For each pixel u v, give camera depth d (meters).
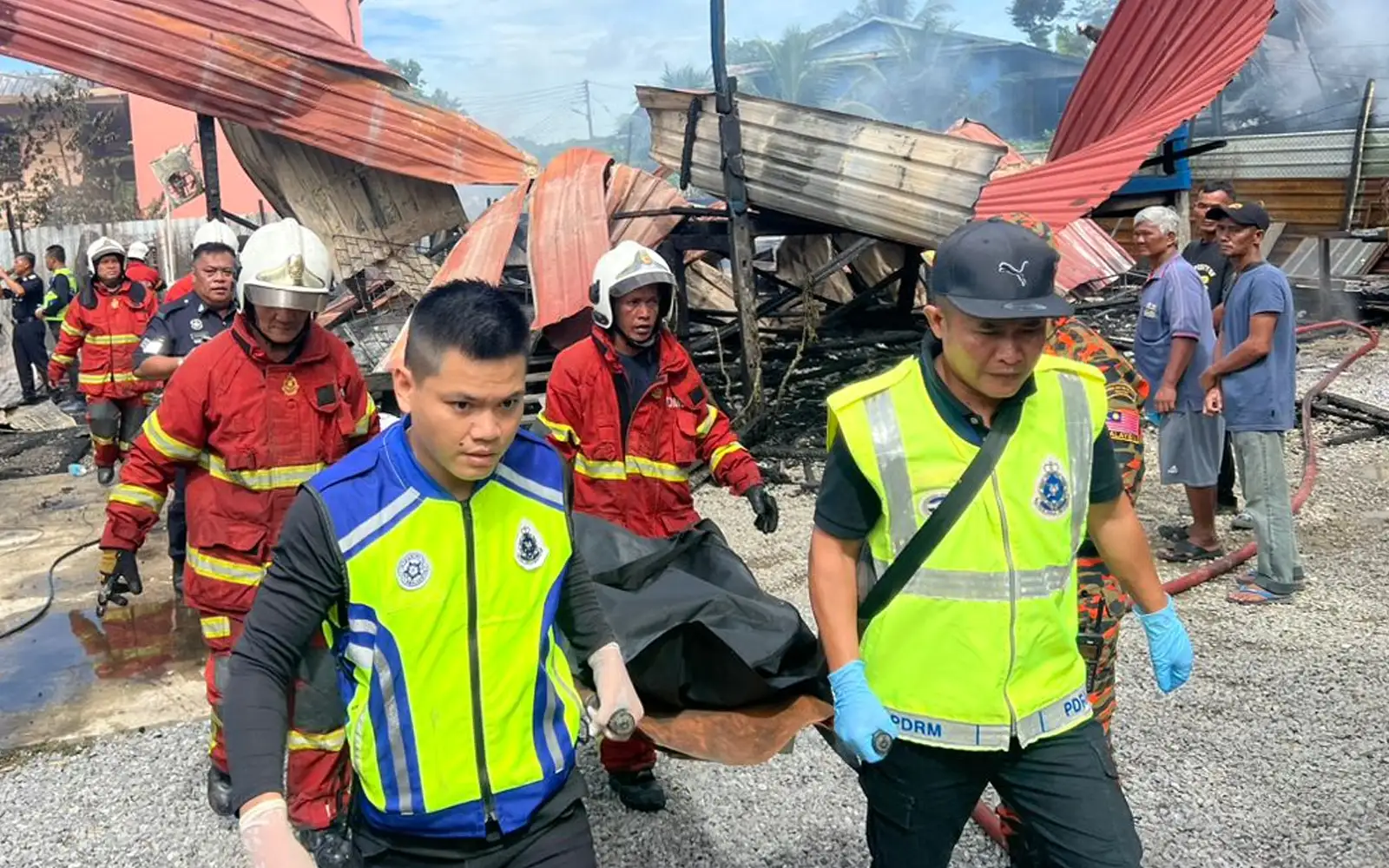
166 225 16.30
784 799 3.58
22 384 13.85
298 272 3.20
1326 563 5.67
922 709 2.17
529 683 1.93
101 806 3.79
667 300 3.91
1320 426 8.70
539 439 2.01
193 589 3.44
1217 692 4.24
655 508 3.94
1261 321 4.92
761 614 2.80
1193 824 3.34
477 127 9.53
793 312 11.27
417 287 9.78
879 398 2.13
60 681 4.93
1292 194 17.14
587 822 2.06
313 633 1.84
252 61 8.85
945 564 2.12
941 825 2.27
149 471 3.40
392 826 1.91
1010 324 1.95
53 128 28.30
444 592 1.84
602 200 8.86
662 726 2.64
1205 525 5.79
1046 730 2.16
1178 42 9.46
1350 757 3.71
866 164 7.99
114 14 8.53
